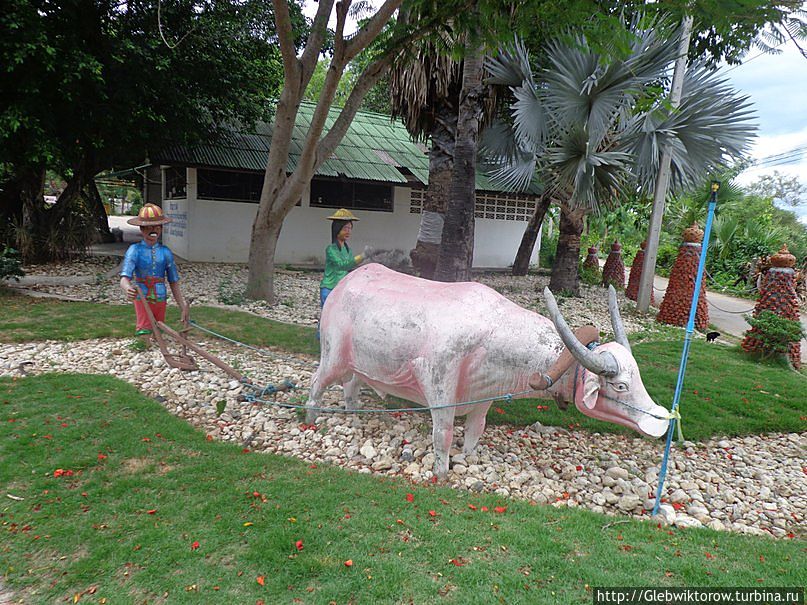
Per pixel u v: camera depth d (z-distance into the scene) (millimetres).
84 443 3984
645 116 9805
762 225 18750
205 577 2646
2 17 8195
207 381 5582
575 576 2723
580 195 10312
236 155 13734
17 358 6051
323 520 3133
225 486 3494
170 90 10578
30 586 2598
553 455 4527
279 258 15562
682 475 4328
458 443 4590
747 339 8023
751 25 4410
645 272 10938
